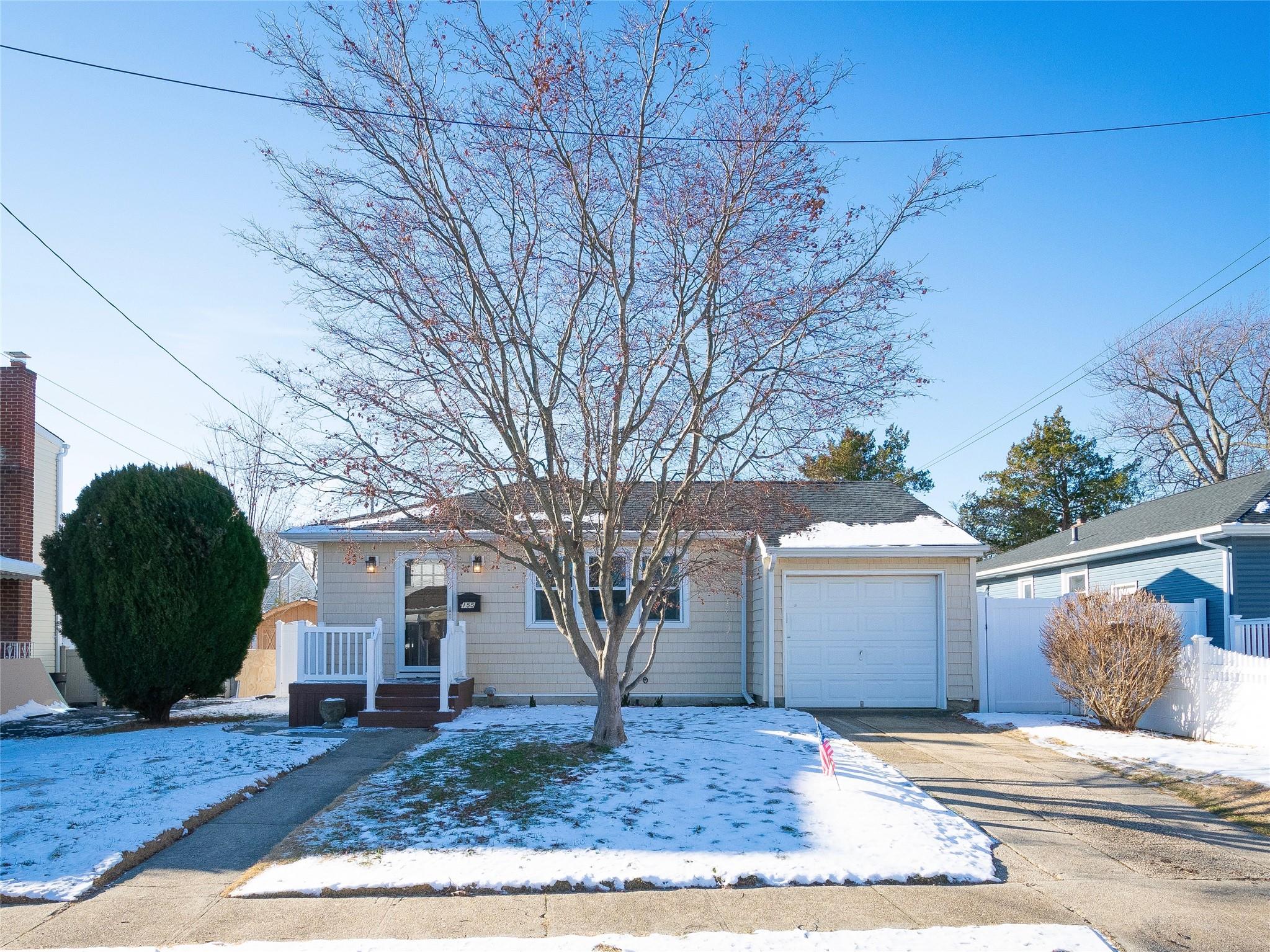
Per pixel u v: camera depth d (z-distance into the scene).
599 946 5.64
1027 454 38.59
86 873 6.98
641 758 10.41
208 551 14.63
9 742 13.24
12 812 8.59
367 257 10.66
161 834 7.92
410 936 5.89
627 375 10.64
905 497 18.50
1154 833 8.26
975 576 15.94
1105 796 9.54
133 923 6.14
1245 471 36.38
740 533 11.99
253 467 12.41
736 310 10.38
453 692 14.32
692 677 16.84
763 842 7.55
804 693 15.80
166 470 14.99
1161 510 20.61
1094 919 6.21
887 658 15.85
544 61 10.22
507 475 10.98
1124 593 15.05
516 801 8.71
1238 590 15.96
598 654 11.74
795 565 15.90
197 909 6.41
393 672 16.58
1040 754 11.69
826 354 10.40
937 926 6.04
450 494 10.59
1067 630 13.80
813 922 6.11
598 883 6.75
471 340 10.36
